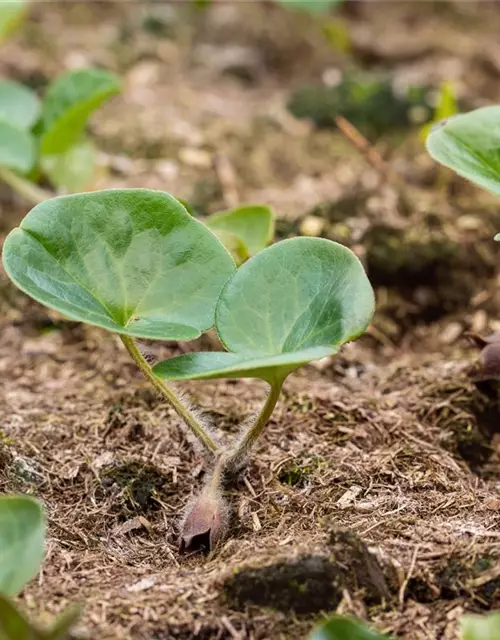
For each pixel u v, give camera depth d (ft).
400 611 2.17
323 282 2.22
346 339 2.18
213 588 2.18
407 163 2.88
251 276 2.22
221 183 2.82
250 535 2.25
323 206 2.72
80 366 2.52
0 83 2.76
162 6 3.83
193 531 2.25
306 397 2.43
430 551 2.21
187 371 2.16
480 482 2.34
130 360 2.51
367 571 2.18
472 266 2.64
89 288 2.22
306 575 2.17
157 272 2.24
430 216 2.70
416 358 2.54
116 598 2.18
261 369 2.17
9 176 2.70
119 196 2.24
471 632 2.11
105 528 2.28
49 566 2.22
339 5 3.80
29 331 2.58
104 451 2.36
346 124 2.75
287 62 3.51
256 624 2.16
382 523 2.25
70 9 3.77
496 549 2.21
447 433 2.38
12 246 2.19
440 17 3.79
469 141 2.30
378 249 2.64
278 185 2.84
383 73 3.34
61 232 2.22
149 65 3.41
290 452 2.35
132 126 2.99
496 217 2.71
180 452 2.36
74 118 2.66
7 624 2.09
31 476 2.32
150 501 2.32
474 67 3.38
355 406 2.41
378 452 2.35
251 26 3.67
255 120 3.08
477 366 2.41
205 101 3.21
